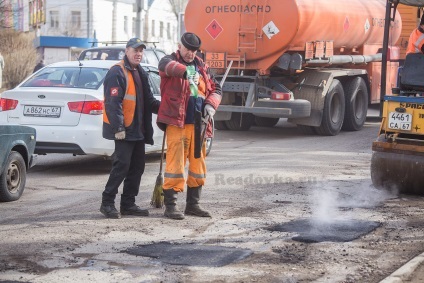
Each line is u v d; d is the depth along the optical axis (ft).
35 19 431.02
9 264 51.49
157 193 71.20
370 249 57.26
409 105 77.56
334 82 139.64
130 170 68.33
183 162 67.00
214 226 63.82
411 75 80.33
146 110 68.18
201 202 74.38
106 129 66.08
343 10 140.56
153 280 48.42
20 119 89.97
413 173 77.82
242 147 120.06
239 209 71.15
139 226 63.52
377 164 79.66
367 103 152.35
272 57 132.46
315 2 132.36
